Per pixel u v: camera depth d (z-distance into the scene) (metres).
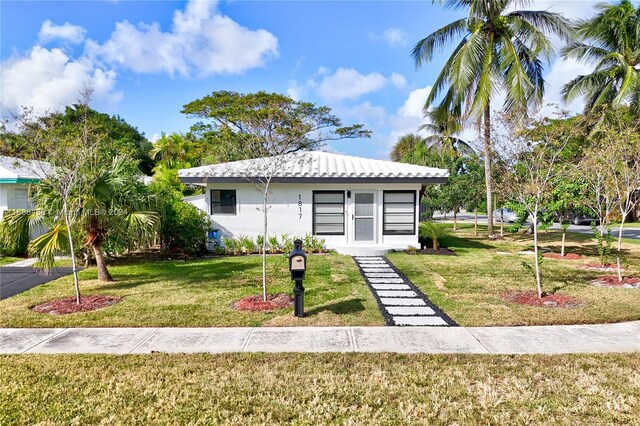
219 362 4.49
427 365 4.41
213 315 6.20
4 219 8.12
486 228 25.20
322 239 13.39
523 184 7.78
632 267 10.54
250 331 5.54
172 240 12.23
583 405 3.56
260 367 4.36
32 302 7.00
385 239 13.55
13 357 4.64
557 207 11.45
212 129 32.31
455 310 6.49
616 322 5.93
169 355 4.71
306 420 3.35
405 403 3.61
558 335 5.38
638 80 19.17
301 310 6.11
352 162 14.98
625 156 9.59
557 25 17.02
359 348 4.94
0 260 11.70
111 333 5.48
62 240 7.29
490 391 3.81
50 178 7.01
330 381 4.04
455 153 29.03
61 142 7.04
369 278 9.04
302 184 13.21
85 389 3.88
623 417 3.37
